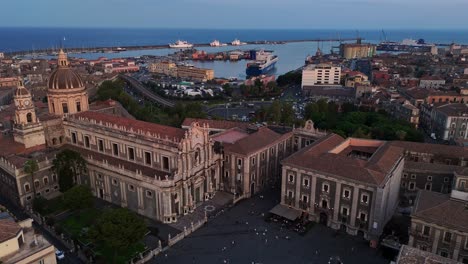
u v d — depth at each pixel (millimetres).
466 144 159750
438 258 63125
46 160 121562
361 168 101375
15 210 116000
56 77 139125
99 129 128125
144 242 98875
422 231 84438
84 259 91125
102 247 93125
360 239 101250
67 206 109750
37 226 106688
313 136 141500
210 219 111375
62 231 101125
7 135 140500
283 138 140000
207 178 121375
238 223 109250
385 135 166125
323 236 102750
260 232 104500
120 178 115938
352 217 102125
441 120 194375
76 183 130250
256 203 121625
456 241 80125
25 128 126188
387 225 106500
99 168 121125
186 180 111125
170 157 111938
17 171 113562
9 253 69438
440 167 118875
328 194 105250
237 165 123688
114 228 84125
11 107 196375
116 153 127188
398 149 120625
